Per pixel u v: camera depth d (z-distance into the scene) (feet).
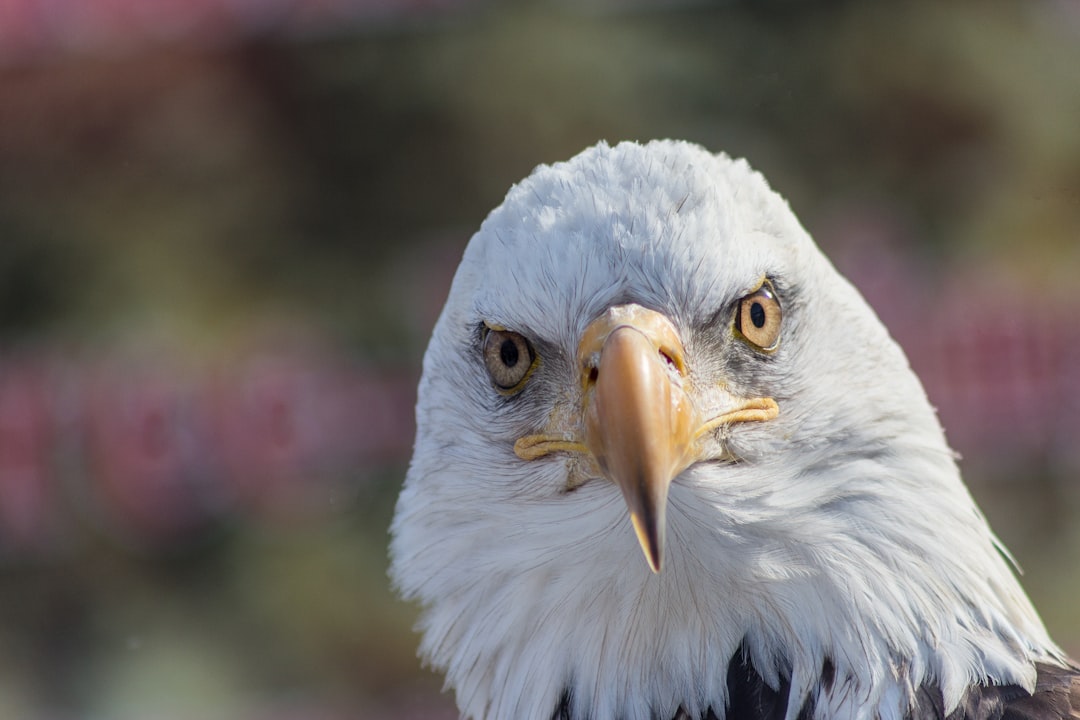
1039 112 44.34
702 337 14.82
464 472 16.08
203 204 43.65
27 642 40.65
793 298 15.35
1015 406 40.96
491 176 42.63
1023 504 41.78
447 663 16.61
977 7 44.60
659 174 15.19
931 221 44.06
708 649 15.49
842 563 14.93
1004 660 14.92
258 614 40.52
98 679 39.91
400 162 43.21
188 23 45.57
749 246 15.08
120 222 43.37
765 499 14.87
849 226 42.01
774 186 41.27
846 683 14.88
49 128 43.98
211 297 42.83
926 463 15.48
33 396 41.06
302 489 41.14
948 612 14.98
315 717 38.70
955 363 41.04
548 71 41.45
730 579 15.17
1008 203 44.19
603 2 43.04
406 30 43.57
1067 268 42.83
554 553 15.55
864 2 43.83
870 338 15.96
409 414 40.96
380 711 38.83
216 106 44.24
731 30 42.91
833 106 43.70
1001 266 43.01
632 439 13.67
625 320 14.44
